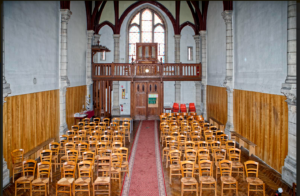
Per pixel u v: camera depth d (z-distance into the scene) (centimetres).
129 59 2609
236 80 1506
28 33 1105
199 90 2502
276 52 1041
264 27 1146
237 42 1487
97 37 2494
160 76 2195
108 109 2383
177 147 1080
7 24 931
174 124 1537
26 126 1094
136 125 2005
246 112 1355
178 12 2492
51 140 1318
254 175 994
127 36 2569
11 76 966
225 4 1555
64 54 1509
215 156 941
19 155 939
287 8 921
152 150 1317
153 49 2205
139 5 2547
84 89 2056
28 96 1112
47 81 1331
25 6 1074
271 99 1083
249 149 1252
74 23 1756
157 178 961
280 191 770
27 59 1099
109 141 1291
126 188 874
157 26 2609
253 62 1269
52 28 1395
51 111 1390
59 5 1490
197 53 2502
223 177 816
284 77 979
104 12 2505
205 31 2177
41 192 841
